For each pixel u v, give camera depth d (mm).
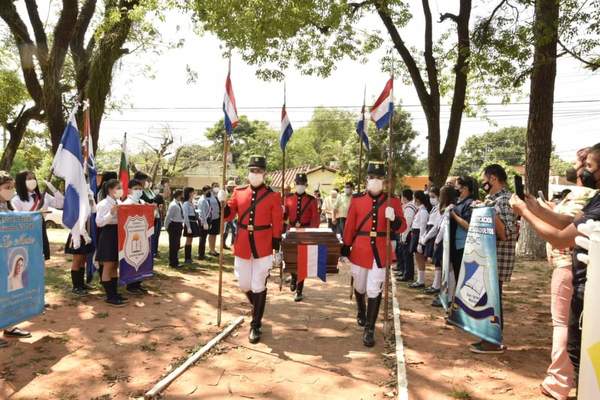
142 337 5762
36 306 5637
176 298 7758
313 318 7016
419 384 4609
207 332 6094
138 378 4617
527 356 5387
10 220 5211
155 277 9289
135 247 7695
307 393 4426
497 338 5223
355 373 4914
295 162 59875
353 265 6223
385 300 6129
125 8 11523
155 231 12000
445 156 15000
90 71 12539
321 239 6738
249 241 6016
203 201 12094
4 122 19031
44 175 29422
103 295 7609
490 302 5324
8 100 18688
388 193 5930
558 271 4332
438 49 17188
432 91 15141
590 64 11953
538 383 4641
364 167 34250
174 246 10516
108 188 7164
